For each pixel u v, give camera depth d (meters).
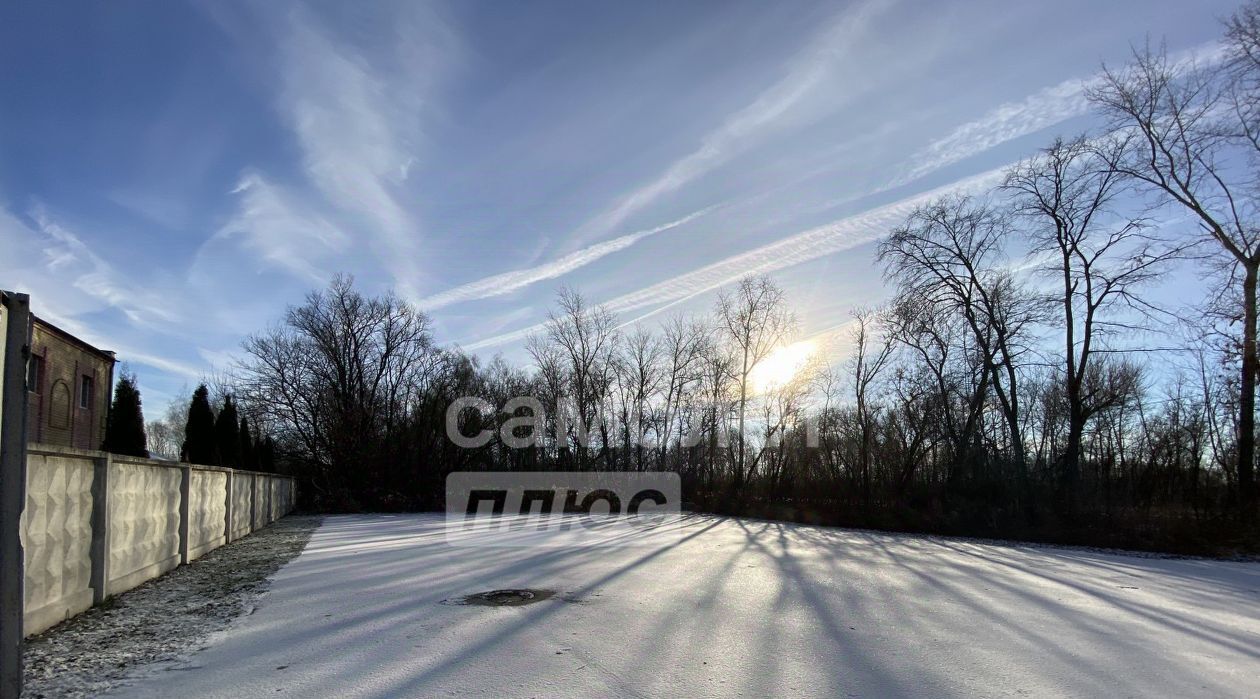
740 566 11.55
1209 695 4.85
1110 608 8.37
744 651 5.74
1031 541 20.52
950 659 5.62
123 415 25.64
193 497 11.41
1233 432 25.84
